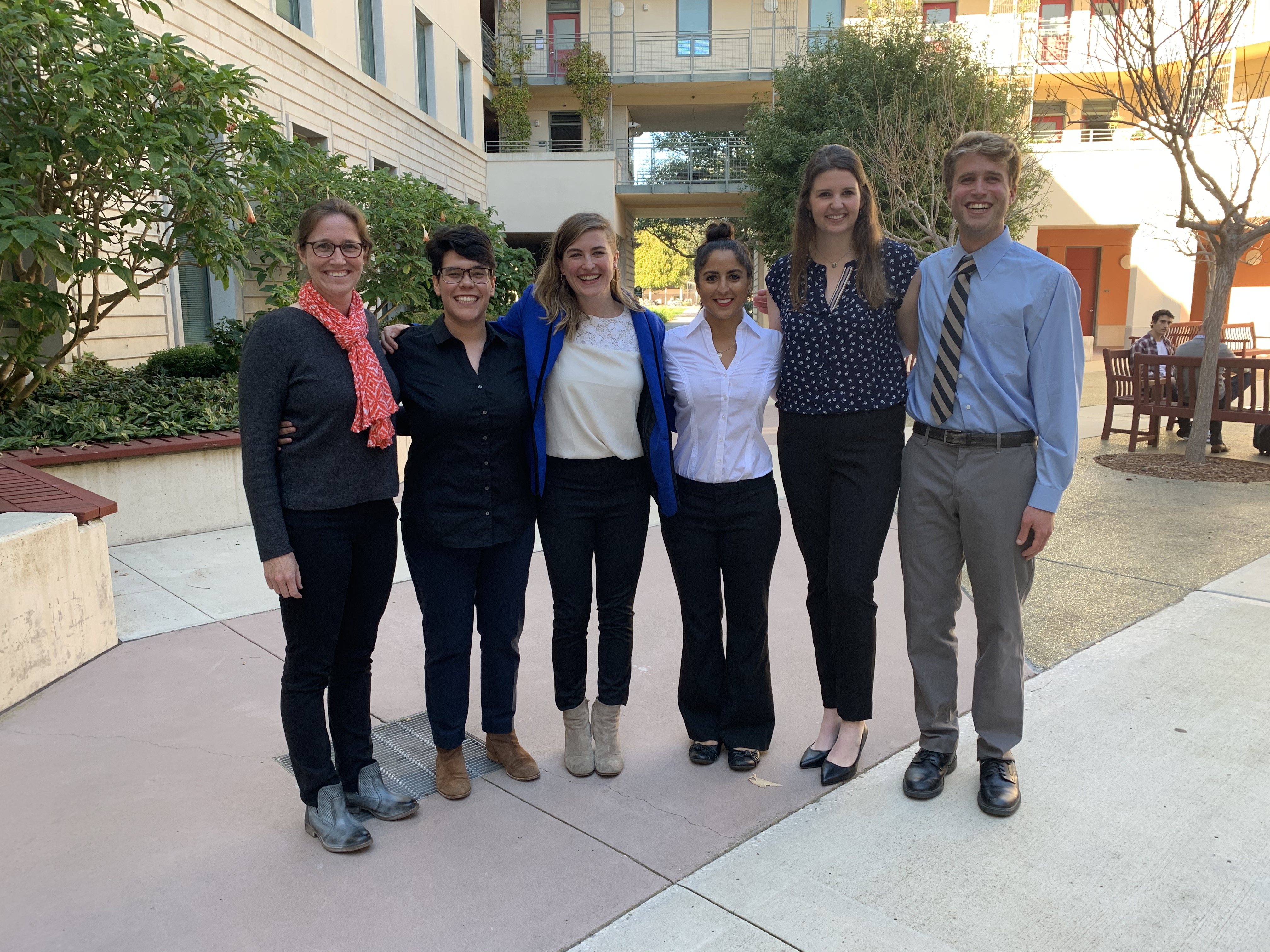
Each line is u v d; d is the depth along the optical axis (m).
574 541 2.83
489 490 2.73
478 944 2.15
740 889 2.34
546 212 20.31
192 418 6.48
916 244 12.42
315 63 11.83
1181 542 5.51
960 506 2.67
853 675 2.82
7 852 2.50
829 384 2.71
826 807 2.74
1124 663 3.72
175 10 8.80
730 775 2.96
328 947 2.13
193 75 5.76
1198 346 8.98
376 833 2.62
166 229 7.74
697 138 21.89
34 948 2.12
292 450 2.37
